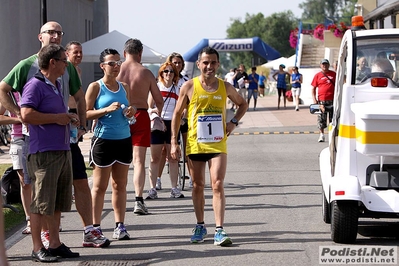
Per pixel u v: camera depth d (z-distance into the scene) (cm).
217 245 1752
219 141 1739
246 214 2183
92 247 1764
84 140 4953
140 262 1603
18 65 1655
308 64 9662
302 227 1964
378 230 1919
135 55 2223
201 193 1781
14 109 1645
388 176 1692
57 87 1639
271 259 1602
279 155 3819
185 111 1939
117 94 1833
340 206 1680
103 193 1820
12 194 2308
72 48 1858
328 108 2084
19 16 5741
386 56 1762
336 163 1730
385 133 1617
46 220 1728
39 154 1588
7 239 1886
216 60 1728
